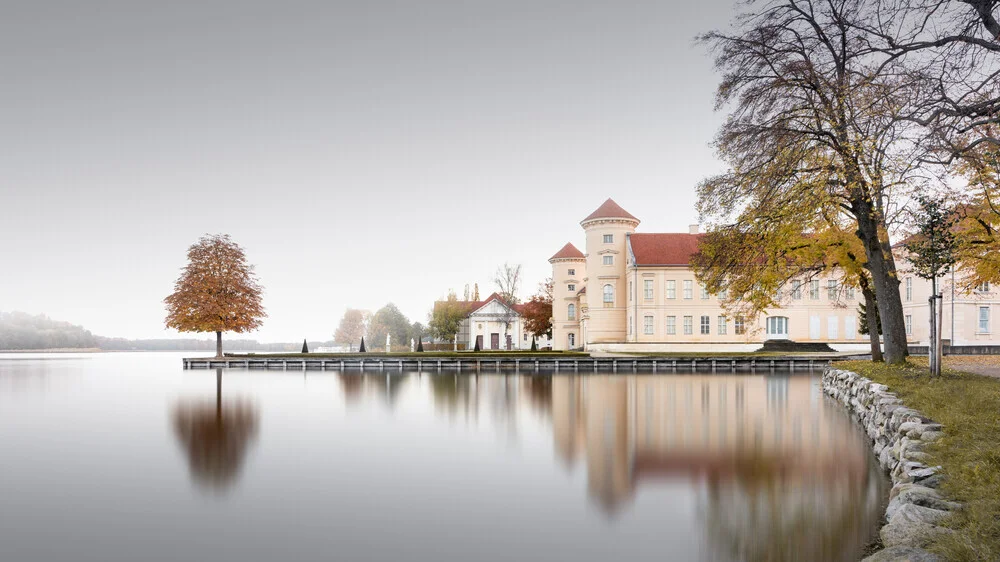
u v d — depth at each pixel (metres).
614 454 13.38
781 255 23.19
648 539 8.05
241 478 11.61
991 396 12.61
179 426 18.14
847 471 11.53
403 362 48.94
